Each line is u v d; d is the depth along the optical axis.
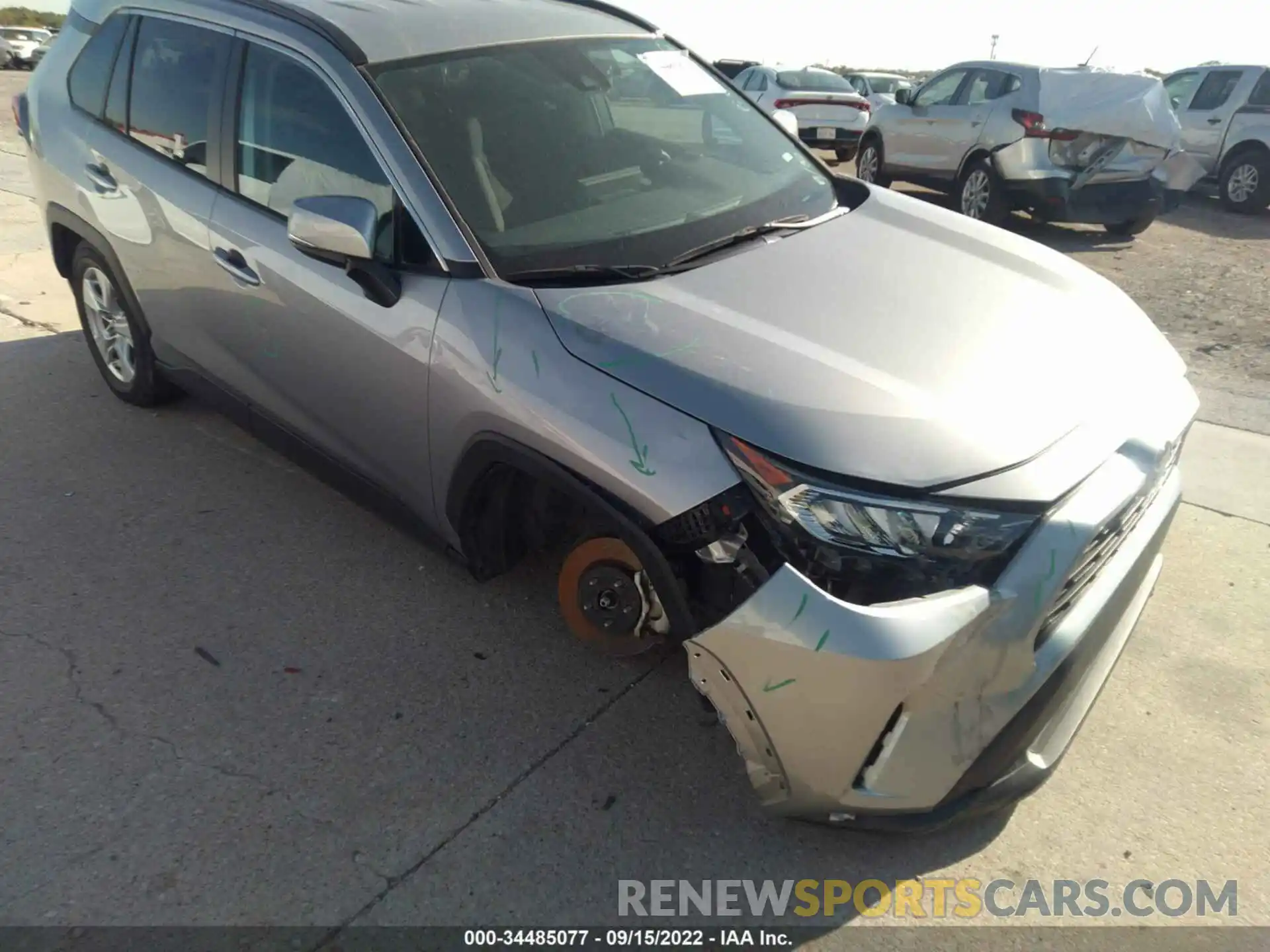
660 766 2.67
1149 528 2.55
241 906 2.26
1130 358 2.62
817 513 2.06
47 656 3.03
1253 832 2.50
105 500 3.89
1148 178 9.03
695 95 3.61
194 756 2.67
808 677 2.03
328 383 3.14
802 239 3.01
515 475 2.73
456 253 2.72
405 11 3.29
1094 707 2.89
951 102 10.29
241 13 3.43
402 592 3.36
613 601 2.73
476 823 2.49
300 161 3.14
